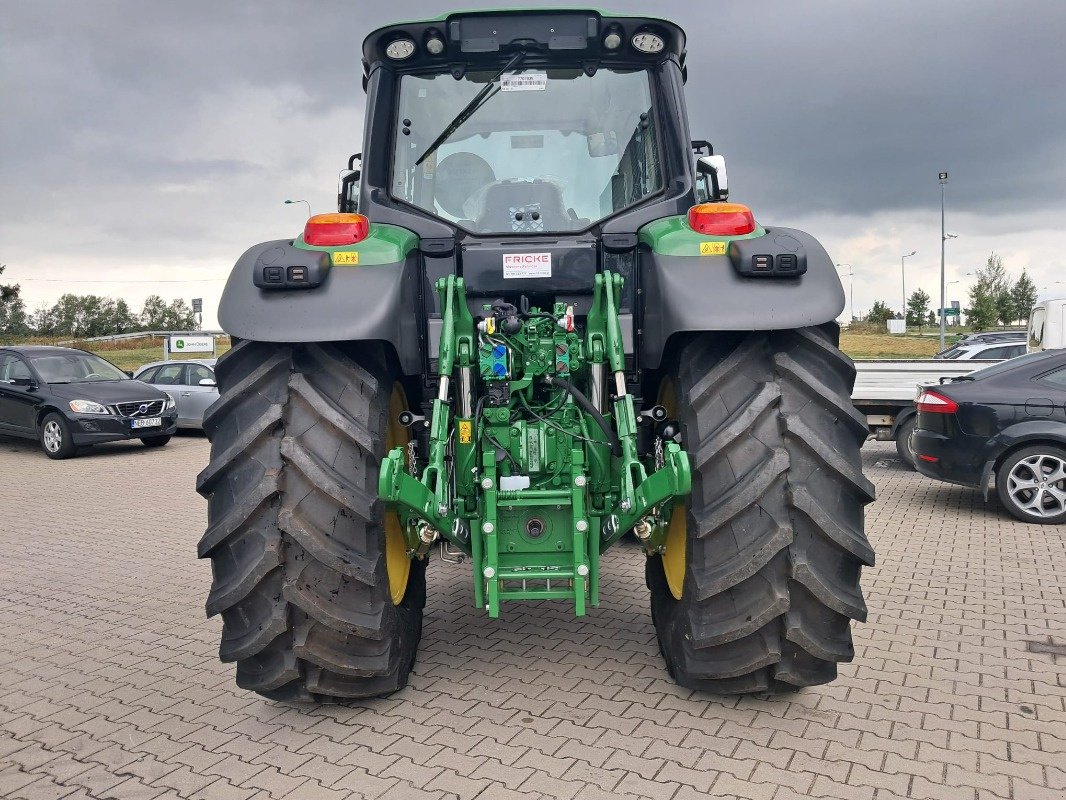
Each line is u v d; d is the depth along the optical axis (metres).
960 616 4.66
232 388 3.14
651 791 2.82
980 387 7.43
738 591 3.04
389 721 3.38
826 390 3.04
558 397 3.47
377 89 3.88
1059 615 4.68
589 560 3.32
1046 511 7.15
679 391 3.25
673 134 3.86
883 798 2.76
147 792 2.91
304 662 3.19
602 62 3.92
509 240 3.73
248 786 2.94
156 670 4.11
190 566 6.24
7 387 13.36
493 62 3.92
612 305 3.34
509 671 3.88
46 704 3.71
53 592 5.56
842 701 3.51
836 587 2.99
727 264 3.14
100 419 12.86
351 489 3.05
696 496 3.06
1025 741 3.16
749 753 3.06
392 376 3.53
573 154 3.89
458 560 3.73
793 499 2.92
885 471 9.96
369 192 3.81
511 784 2.88
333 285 3.12
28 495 9.59
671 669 3.67
